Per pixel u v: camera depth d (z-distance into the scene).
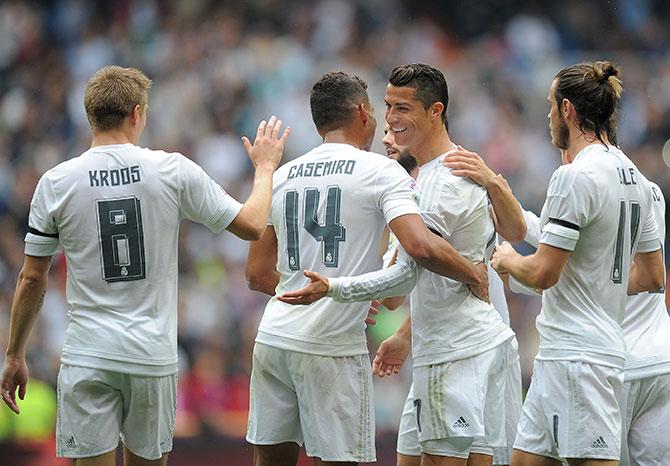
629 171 20.06
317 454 20.11
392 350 22.61
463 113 64.69
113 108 19.52
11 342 19.91
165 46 68.00
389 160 20.08
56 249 19.67
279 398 20.66
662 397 21.20
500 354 20.66
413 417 22.14
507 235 20.75
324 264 19.98
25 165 60.53
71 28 69.19
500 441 20.81
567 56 71.56
